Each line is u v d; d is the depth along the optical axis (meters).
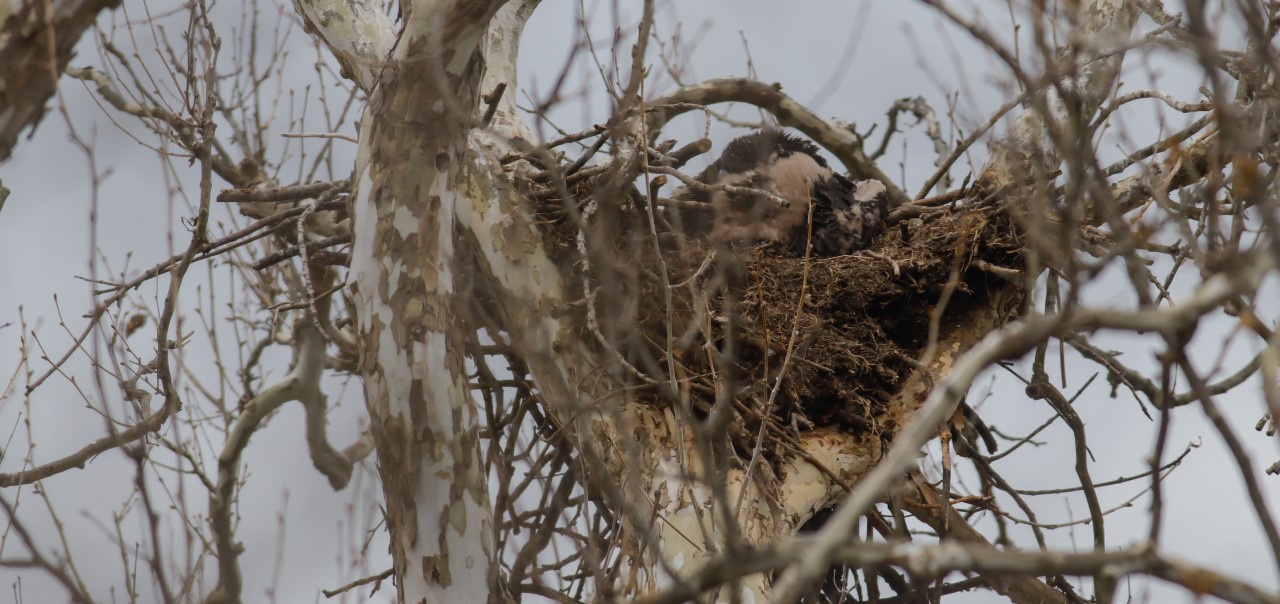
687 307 11.13
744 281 11.62
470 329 9.41
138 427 8.01
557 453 10.60
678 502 10.51
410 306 10.20
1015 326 5.93
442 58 10.07
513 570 10.45
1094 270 6.38
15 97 7.24
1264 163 8.05
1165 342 6.14
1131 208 11.64
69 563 9.13
